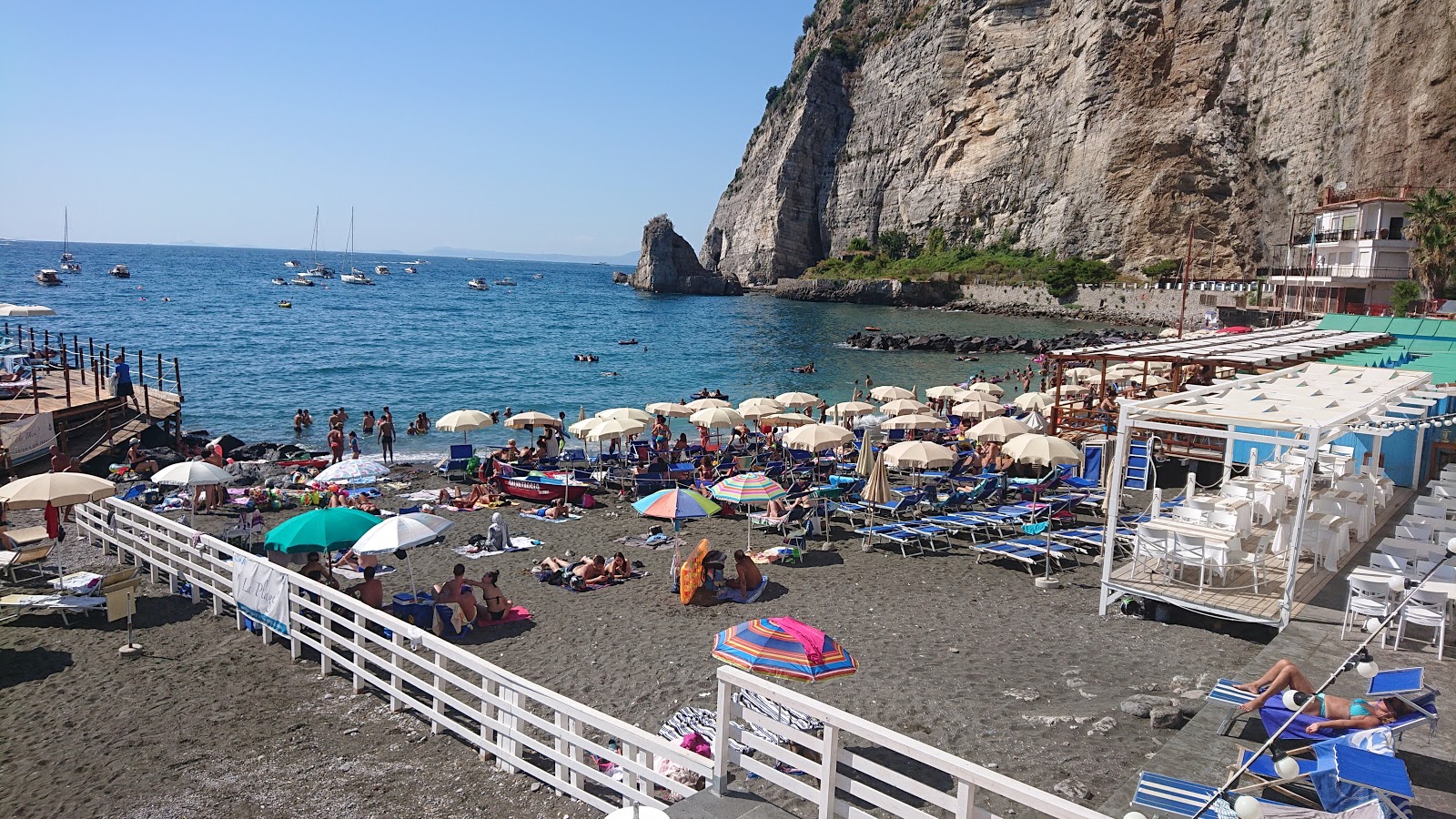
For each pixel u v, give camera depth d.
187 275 167.25
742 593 14.76
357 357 57.97
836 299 121.69
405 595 13.85
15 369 34.97
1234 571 13.78
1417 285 50.09
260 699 10.92
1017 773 8.56
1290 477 16.42
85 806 8.59
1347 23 74.44
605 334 78.44
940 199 125.69
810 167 148.62
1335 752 6.55
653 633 13.11
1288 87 81.88
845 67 149.62
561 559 17.14
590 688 11.20
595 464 25.81
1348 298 58.88
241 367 51.72
